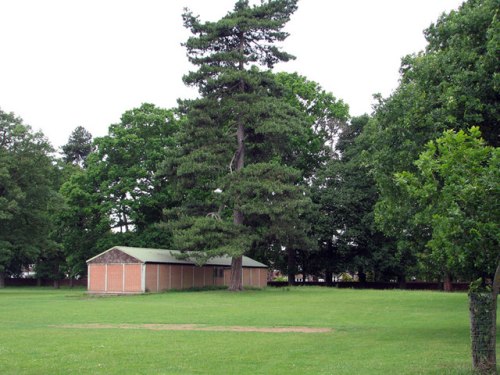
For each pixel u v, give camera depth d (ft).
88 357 52.47
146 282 179.01
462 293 167.84
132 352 55.52
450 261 50.60
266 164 165.68
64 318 94.68
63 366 47.88
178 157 173.68
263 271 225.76
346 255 237.86
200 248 164.55
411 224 91.35
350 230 222.48
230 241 159.74
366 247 230.89
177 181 174.09
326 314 99.86
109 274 184.75
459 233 46.01
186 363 49.16
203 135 169.27
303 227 173.37
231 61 170.81
